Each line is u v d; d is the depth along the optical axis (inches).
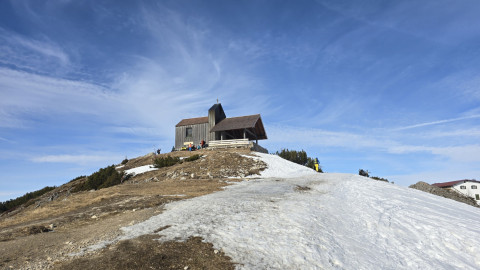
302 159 1592.0
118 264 263.6
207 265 269.3
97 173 1158.3
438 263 312.7
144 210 490.0
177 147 1662.2
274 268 269.7
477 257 327.9
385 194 608.7
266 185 735.7
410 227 409.7
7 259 284.4
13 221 548.1
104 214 482.9
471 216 512.4
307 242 329.1
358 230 395.5
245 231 355.6
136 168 1243.8
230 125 1528.1
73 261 271.9
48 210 609.9
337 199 564.4
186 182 834.8
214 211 445.4
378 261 307.4
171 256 283.7
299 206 484.7
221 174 953.5
